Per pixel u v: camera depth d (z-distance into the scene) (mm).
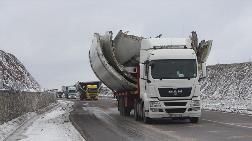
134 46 26594
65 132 18641
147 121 23141
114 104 55938
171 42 23125
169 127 20516
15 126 22281
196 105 22188
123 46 26641
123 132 18578
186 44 23156
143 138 16062
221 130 18453
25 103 30797
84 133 18328
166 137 16203
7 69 56750
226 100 52906
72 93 96812
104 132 18719
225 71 71812
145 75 22812
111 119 27125
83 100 79375
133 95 26594
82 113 34906
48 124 23859
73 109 42312
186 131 18359
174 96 22078
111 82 29172
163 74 22188
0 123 20594
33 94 36219
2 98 21703
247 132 17438
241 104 42156
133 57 26594
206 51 23750
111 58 26438
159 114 22094
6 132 19031
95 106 49469
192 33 24453
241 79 64875
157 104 22078
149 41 23328
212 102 50156
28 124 24281
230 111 32875
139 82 24391
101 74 29438
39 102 40250
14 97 25922
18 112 27125
